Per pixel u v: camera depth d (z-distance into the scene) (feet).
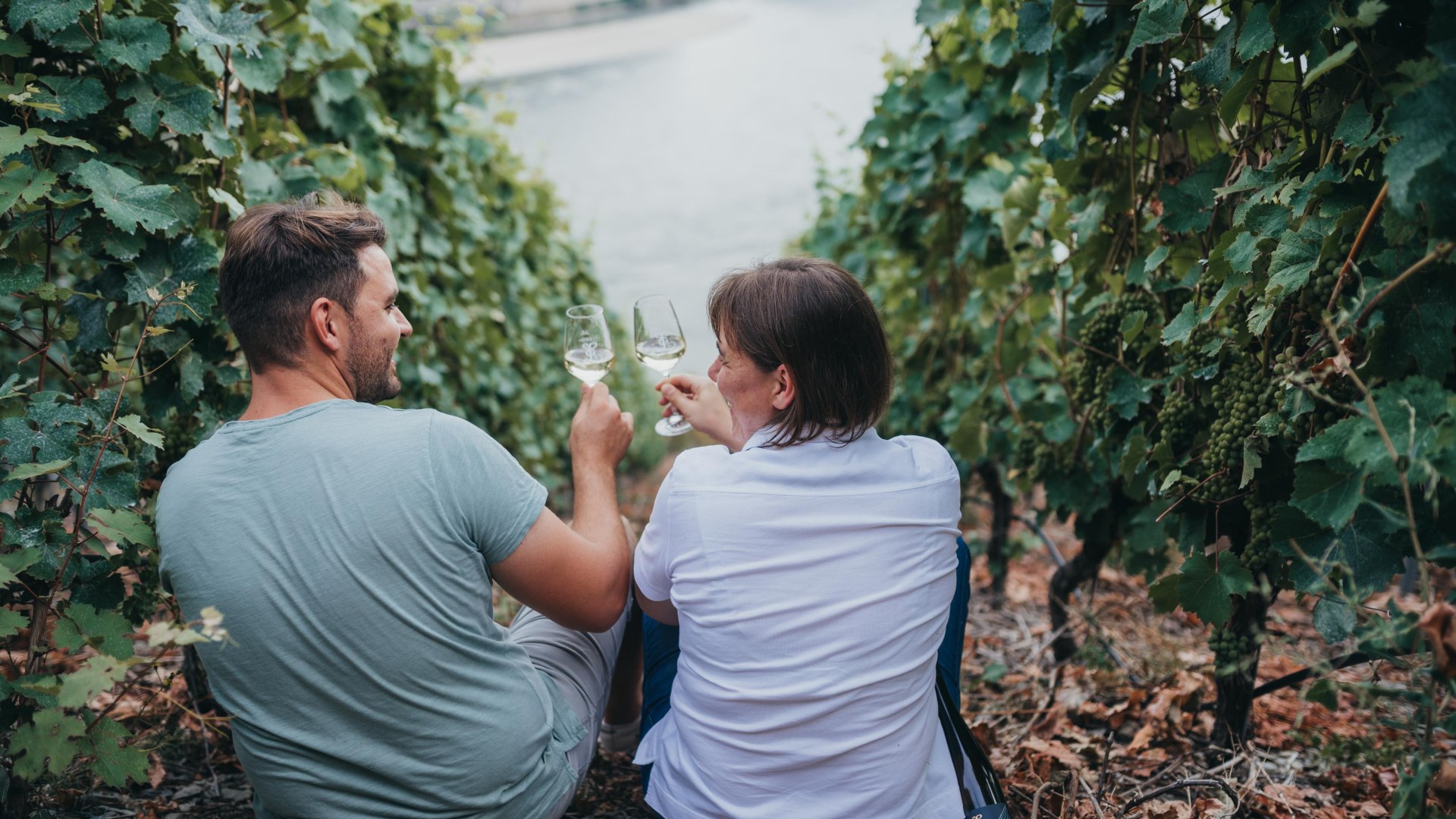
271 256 5.12
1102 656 8.89
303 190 8.27
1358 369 4.96
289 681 4.91
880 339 5.46
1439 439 4.34
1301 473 4.96
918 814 5.24
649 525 5.50
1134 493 7.61
